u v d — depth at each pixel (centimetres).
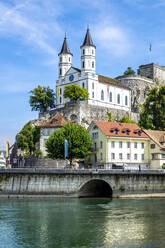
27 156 10069
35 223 3825
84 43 12188
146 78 14650
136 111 13438
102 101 11988
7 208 4788
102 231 3484
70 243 3086
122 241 3141
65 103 11869
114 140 8275
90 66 12019
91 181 6638
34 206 4997
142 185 6450
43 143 9681
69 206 5062
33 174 5925
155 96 12050
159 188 6556
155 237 3269
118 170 6294
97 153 8494
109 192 6825
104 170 6197
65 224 3781
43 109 12669
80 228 3603
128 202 5638
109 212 4556
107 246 2992
